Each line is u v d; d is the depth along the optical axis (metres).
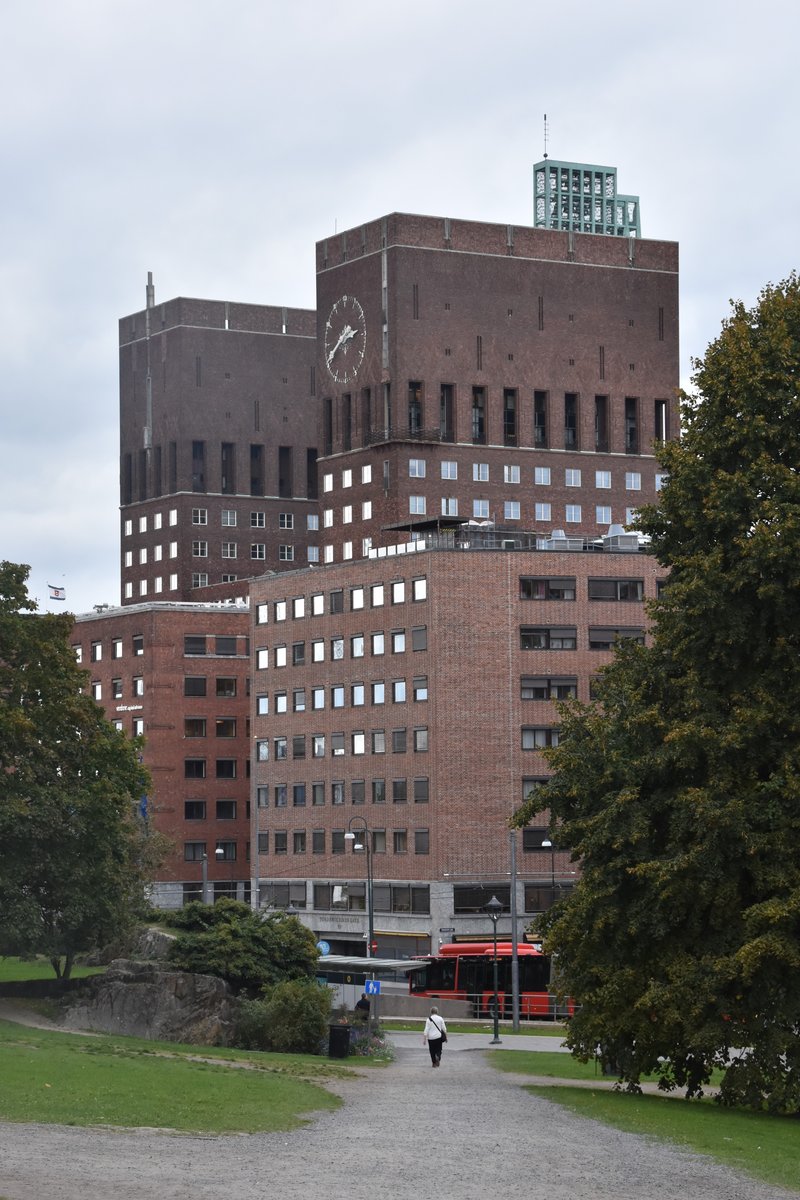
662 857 99.56
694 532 105.62
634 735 103.31
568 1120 80.69
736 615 100.19
